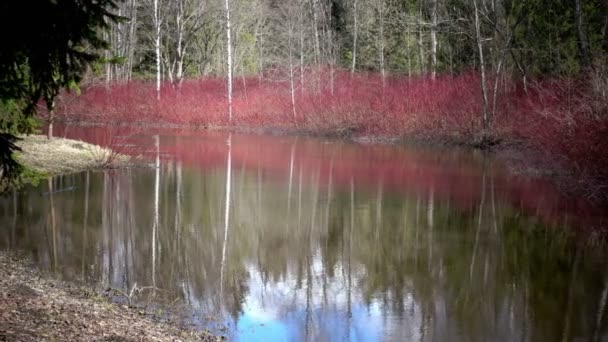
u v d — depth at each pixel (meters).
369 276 9.15
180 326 6.70
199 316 7.21
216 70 48.22
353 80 36.56
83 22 4.49
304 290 8.43
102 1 4.71
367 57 43.19
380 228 11.98
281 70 41.72
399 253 10.28
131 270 8.97
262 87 37.75
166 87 37.81
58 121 33.16
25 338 5.01
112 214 12.53
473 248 10.62
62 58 4.66
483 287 8.62
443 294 8.34
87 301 6.96
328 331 6.91
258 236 11.35
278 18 48.66
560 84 21.98
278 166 19.75
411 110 28.48
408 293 8.38
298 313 7.52
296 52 40.62
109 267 9.03
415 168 19.59
